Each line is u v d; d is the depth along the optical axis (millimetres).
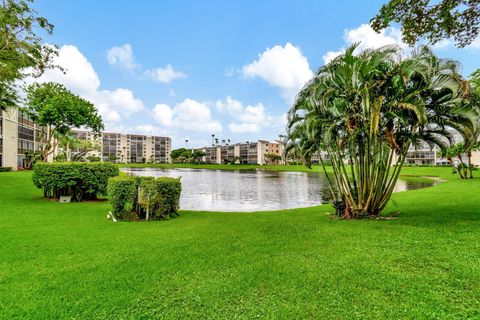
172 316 2586
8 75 10891
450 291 2949
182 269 3670
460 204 9180
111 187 7480
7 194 12172
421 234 5234
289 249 4516
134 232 5824
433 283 3145
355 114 7203
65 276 3438
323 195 17688
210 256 4184
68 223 6672
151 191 7523
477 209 7914
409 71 6566
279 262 3898
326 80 7617
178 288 3131
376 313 2582
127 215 7570
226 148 135125
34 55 11023
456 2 6680
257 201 15000
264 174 49281
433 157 70625
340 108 7297
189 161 125625
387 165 7730
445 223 6156
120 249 4543
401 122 7148
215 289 3096
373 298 2850
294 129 8555
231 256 4176
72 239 5160
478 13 6867
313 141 8070
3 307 2725
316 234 5562
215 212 9625
